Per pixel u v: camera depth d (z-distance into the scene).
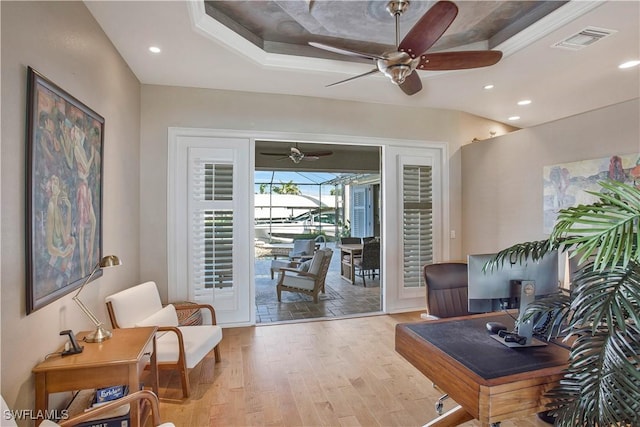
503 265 1.83
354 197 11.80
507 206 4.13
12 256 1.51
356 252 6.78
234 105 3.99
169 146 3.81
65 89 2.01
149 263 3.75
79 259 2.14
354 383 2.74
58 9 1.93
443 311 2.78
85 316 2.26
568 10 2.42
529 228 3.84
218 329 2.99
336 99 4.32
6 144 1.48
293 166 7.57
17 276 1.54
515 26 2.92
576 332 1.38
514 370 1.48
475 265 1.87
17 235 1.54
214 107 3.93
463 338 1.84
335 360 3.15
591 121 3.17
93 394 2.05
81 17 2.23
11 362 1.50
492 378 1.41
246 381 2.77
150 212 3.75
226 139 4.01
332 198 13.62
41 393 1.65
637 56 3.06
